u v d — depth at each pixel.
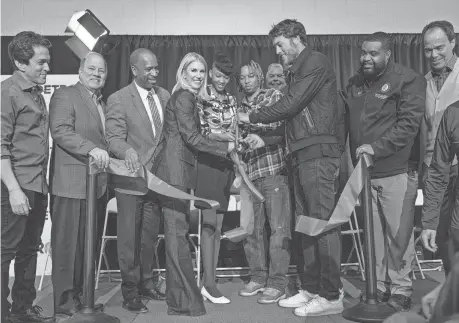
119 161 2.95
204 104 3.40
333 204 2.94
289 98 2.89
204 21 5.12
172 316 2.99
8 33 4.95
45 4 5.00
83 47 4.20
